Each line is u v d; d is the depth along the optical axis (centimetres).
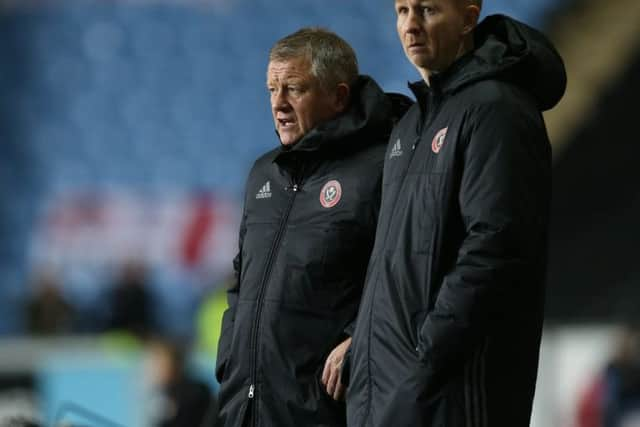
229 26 6028
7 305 5197
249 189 1396
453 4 1168
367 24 5791
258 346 1302
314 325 1293
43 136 5797
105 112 5847
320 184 1323
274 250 1320
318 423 1280
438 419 1084
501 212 1071
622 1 5244
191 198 5444
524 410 1124
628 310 4259
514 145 1090
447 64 1176
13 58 6034
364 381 1144
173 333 4391
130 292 4325
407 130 1212
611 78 4984
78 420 3028
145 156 5669
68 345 3791
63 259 5331
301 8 5984
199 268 5191
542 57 1145
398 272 1133
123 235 5362
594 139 4872
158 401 2520
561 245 4653
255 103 5791
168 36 6028
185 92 5862
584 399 3172
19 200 5575
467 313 1062
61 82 5953
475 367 1088
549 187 1130
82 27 6100
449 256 1123
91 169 5656
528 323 1116
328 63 1332
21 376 3450
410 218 1142
